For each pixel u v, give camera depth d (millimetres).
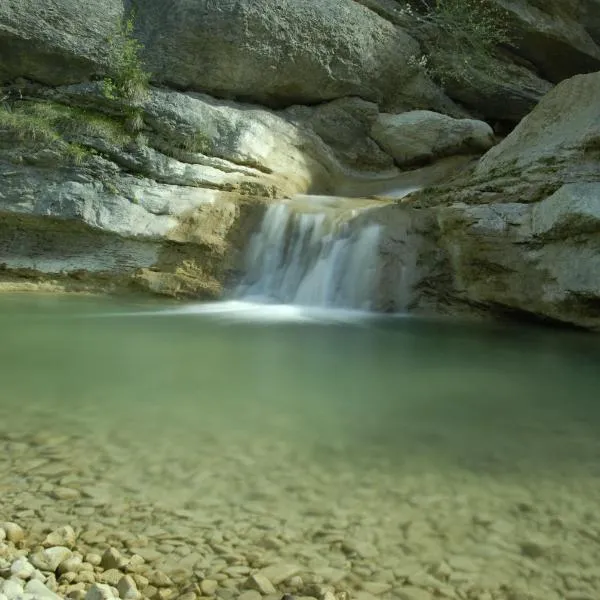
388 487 3311
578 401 5047
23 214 10766
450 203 9820
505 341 7672
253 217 11312
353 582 2516
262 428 4195
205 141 12414
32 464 3504
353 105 15875
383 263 9906
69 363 5879
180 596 2424
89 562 2631
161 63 13773
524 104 17594
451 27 16703
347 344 7258
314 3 14781
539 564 2637
